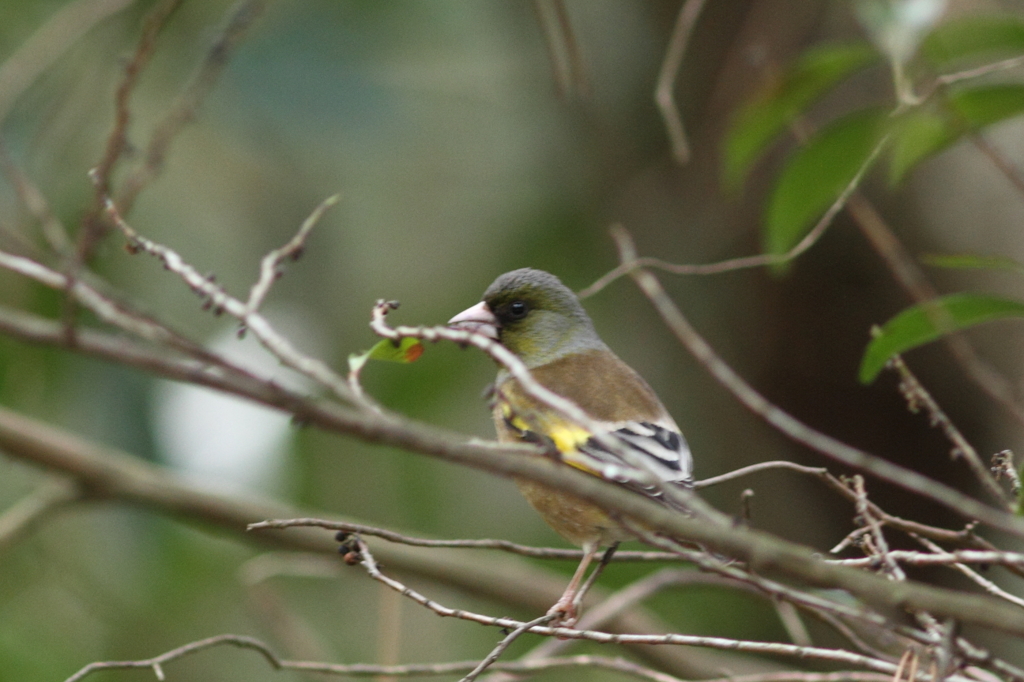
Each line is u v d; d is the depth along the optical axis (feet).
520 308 30.78
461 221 50.55
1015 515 18.06
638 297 43.06
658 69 41.81
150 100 40.83
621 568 43.57
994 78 28.89
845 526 40.27
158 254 16.39
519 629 18.67
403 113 41.11
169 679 40.27
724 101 39.91
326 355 45.96
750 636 41.68
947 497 17.31
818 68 25.76
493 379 45.14
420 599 18.85
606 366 29.32
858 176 23.04
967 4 31.73
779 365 40.50
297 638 35.01
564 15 28.35
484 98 50.70
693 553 16.29
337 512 43.27
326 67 39.37
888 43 23.16
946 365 36.68
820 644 39.68
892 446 38.55
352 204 50.85
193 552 41.70
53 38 33.65
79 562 40.96
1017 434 35.94
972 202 36.11
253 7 24.80
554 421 26.63
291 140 41.83
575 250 46.21
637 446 26.02
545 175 47.65
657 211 42.65
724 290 41.47
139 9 38.58
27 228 34.60
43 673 38.65
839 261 38.45
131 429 37.52
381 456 44.93
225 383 13.52
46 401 38.11
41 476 42.57
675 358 43.42
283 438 40.16
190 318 43.21
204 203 48.01
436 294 49.16
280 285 48.67
